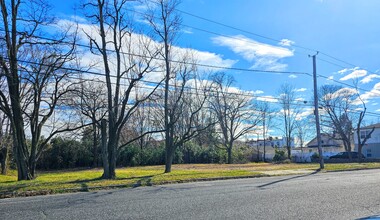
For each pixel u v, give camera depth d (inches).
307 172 1005.2
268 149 3304.6
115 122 818.2
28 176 781.3
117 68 822.5
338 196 454.9
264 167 1337.4
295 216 324.2
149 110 2049.7
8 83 770.8
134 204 400.8
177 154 1893.5
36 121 832.9
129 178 767.7
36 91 824.3
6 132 1261.1
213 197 454.9
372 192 494.9
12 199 470.9
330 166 1266.0
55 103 849.5
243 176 839.7
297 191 513.3
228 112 2260.1
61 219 318.3
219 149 2181.3
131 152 1774.1
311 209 359.6
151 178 748.6
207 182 709.3
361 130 2527.1
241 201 416.8
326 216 324.2
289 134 2632.9
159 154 1846.7
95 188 595.2
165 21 1042.1
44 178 804.0
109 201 428.5
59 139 1715.1
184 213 341.4
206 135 2245.3
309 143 3656.5
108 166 792.9
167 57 1053.8
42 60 804.0
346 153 2202.3
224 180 761.0
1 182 713.6
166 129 959.0
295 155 2364.7
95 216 331.0
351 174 890.7
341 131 2418.8
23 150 786.2
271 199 431.8
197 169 1204.5
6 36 750.5
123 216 329.4
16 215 340.2
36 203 419.8
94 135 1742.1
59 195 511.8
